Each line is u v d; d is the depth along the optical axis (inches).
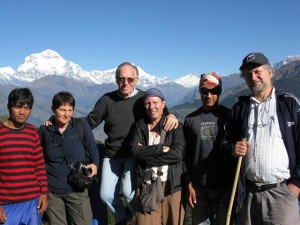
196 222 100.0
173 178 98.2
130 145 100.2
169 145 98.6
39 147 94.7
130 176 106.2
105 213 118.2
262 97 86.3
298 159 81.2
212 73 99.8
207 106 99.7
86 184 97.8
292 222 82.1
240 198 86.8
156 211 98.9
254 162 84.1
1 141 88.5
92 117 110.2
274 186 82.8
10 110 89.3
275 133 82.4
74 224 102.5
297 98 82.7
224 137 92.5
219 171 96.2
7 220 88.7
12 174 88.7
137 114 107.2
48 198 100.0
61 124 99.3
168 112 104.3
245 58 86.7
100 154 119.1
